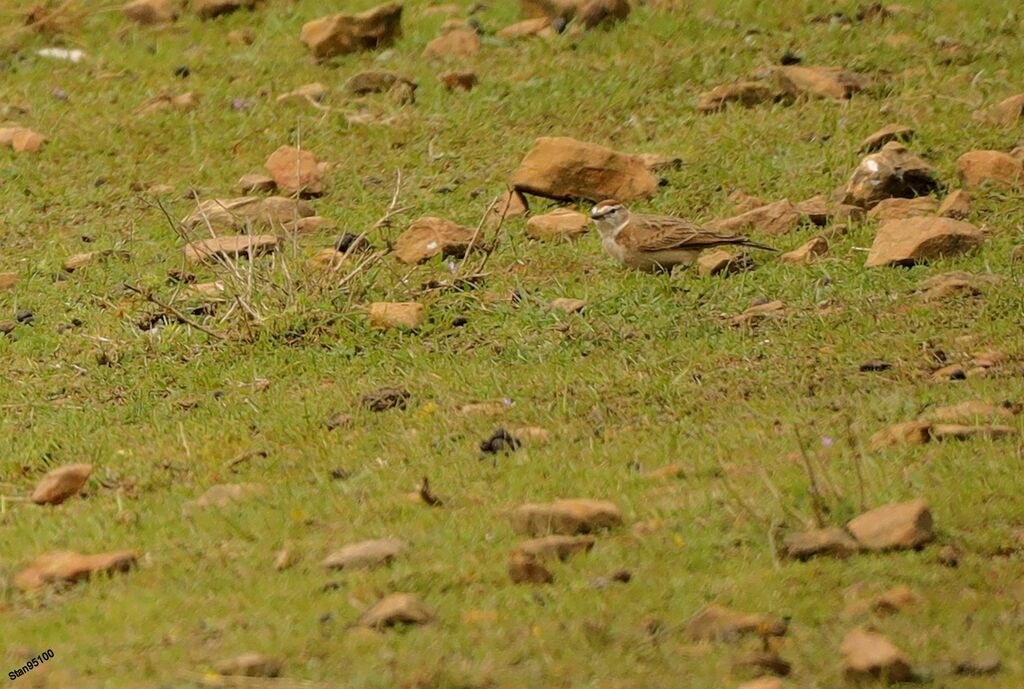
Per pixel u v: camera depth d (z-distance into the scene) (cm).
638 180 4016
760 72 4781
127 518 2380
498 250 3728
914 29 5003
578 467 2484
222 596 2072
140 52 5241
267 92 4891
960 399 2688
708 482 2391
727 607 1969
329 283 3409
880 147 4162
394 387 2944
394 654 1872
